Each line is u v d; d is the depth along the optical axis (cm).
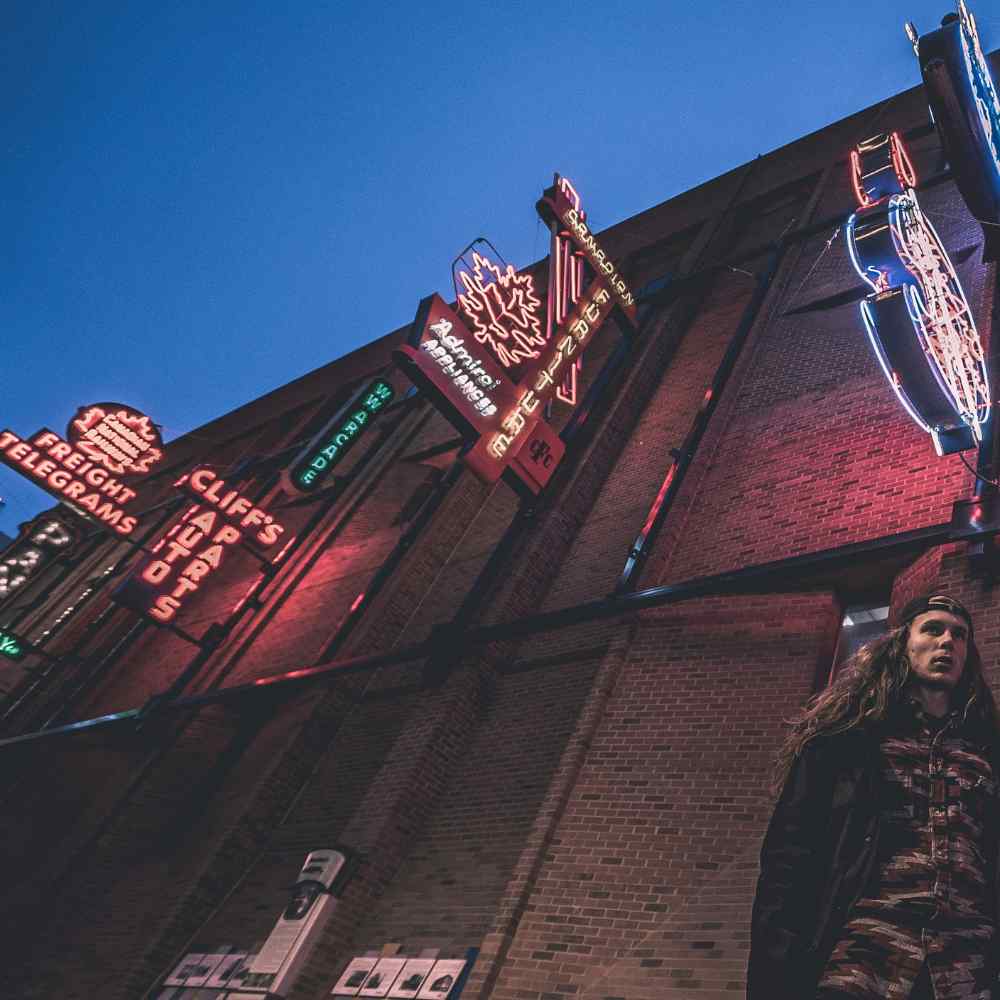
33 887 1356
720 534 1041
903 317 784
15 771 1664
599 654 1045
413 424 1994
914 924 182
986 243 763
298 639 1573
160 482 3053
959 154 693
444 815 1017
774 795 223
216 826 1242
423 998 796
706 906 692
